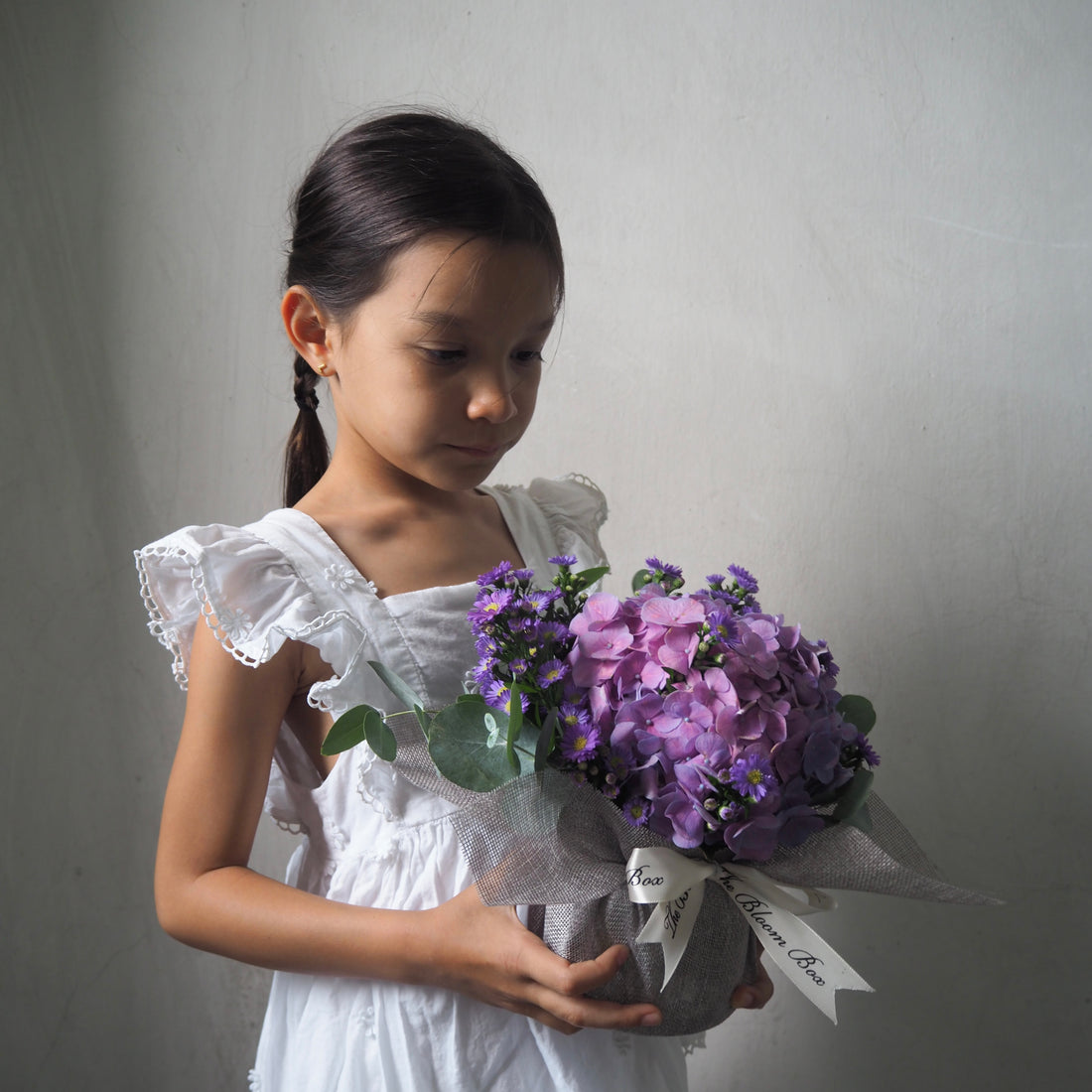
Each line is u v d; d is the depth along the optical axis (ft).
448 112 3.91
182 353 4.00
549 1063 2.54
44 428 3.97
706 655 2.19
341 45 3.90
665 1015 2.33
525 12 3.87
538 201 2.74
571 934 2.27
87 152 3.91
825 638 4.03
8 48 3.86
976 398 3.84
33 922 4.10
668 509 4.06
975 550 3.89
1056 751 3.90
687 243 3.92
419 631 2.70
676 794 2.10
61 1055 4.15
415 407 2.59
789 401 3.94
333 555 2.75
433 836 2.63
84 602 4.03
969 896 2.13
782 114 3.83
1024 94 3.72
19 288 3.92
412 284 2.53
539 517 3.44
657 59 3.85
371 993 2.59
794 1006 4.17
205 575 2.50
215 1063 4.23
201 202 3.95
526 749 2.24
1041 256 3.76
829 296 3.88
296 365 3.34
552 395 4.08
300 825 2.94
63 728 4.05
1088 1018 3.96
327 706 2.45
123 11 3.88
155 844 4.10
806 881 2.23
